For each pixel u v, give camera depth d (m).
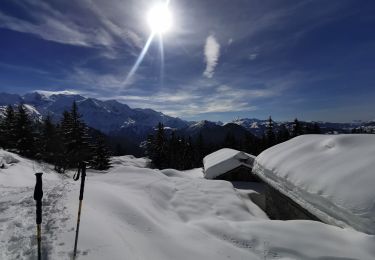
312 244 6.15
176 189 14.93
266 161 14.29
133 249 5.65
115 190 11.78
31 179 24.97
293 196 9.53
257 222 7.84
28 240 5.29
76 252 5.00
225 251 6.41
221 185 16.25
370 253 5.35
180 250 6.36
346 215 6.52
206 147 76.31
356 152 8.79
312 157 10.47
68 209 7.45
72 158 45.84
